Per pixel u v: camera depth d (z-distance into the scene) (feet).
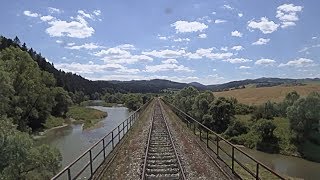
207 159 55.31
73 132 215.92
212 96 253.85
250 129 216.13
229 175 45.24
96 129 223.71
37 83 216.13
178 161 50.52
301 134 190.80
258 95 314.35
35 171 92.63
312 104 191.62
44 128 239.30
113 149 61.72
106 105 533.96
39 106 229.45
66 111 326.03
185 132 91.50
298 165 152.87
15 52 211.20
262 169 74.69
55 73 460.14
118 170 47.96
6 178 87.66
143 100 456.45
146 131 93.76
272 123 198.49
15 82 195.52
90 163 40.91
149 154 59.26
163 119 128.77
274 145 190.49
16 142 92.73
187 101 262.06
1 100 146.61
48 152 96.53
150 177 43.55
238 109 269.03
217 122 224.74
